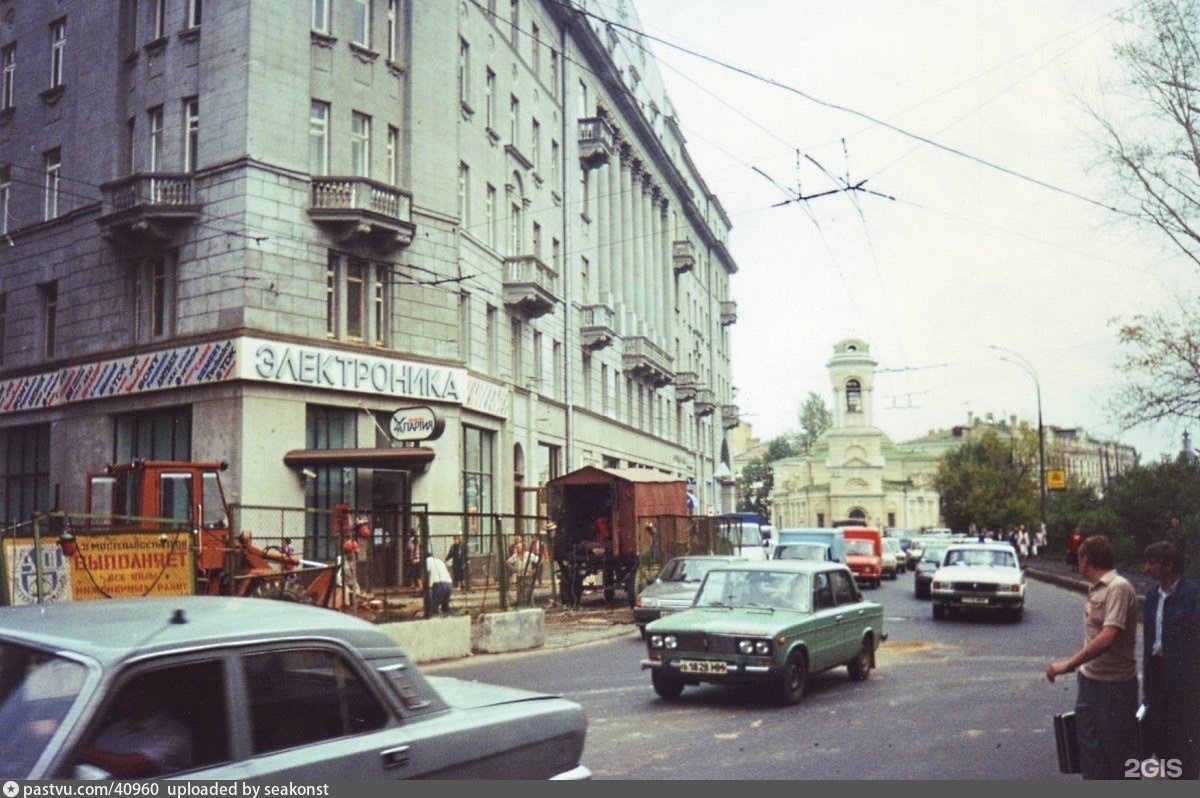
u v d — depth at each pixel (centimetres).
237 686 407
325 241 2659
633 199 5450
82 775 352
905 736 1020
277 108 2591
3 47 3300
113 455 2742
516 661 1672
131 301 2762
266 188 2550
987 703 1219
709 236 7262
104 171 2845
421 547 1720
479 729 496
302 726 427
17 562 1269
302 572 1642
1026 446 7588
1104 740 693
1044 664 1571
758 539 4138
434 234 2933
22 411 3027
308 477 2556
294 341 2548
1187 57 2612
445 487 2889
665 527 3028
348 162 2728
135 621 417
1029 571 4441
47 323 3059
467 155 3231
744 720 1111
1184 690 685
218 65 2597
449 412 2934
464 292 3152
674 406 6209
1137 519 3719
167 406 2602
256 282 2509
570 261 4238
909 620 2355
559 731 550
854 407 10844
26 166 3139
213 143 2578
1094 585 714
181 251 2612
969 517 7606
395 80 2877
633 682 1401
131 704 375
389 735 455
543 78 4078
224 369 2467
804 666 1242
